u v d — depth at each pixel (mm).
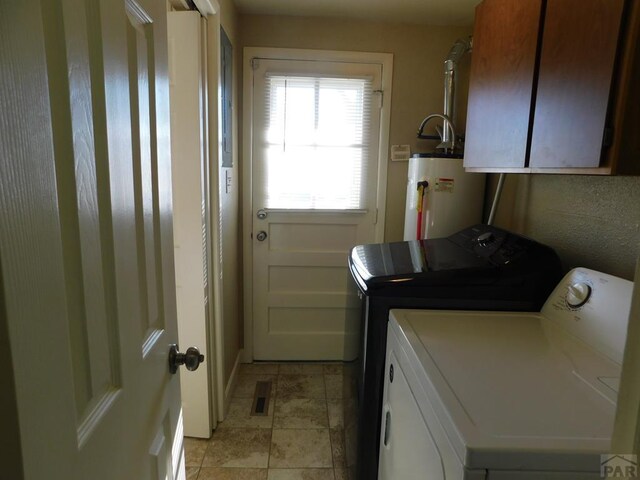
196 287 1812
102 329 563
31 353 389
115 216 591
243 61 2408
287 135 2502
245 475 1744
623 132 816
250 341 2727
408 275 1301
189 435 1961
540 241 1642
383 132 2518
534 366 914
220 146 1885
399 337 1126
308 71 2441
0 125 342
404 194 2584
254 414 2178
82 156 500
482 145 1443
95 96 533
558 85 999
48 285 417
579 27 918
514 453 642
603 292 1054
